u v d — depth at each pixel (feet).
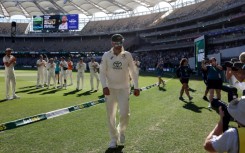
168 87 69.62
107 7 267.59
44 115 28.19
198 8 228.84
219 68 35.76
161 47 234.99
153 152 17.08
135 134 21.66
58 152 16.85
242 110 7.77
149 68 218.38
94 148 17.81
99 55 256.52
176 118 28.53
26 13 296.71
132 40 268.00
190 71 44.52
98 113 30.91
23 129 22.84
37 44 287.89
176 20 232.12
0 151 16.85
